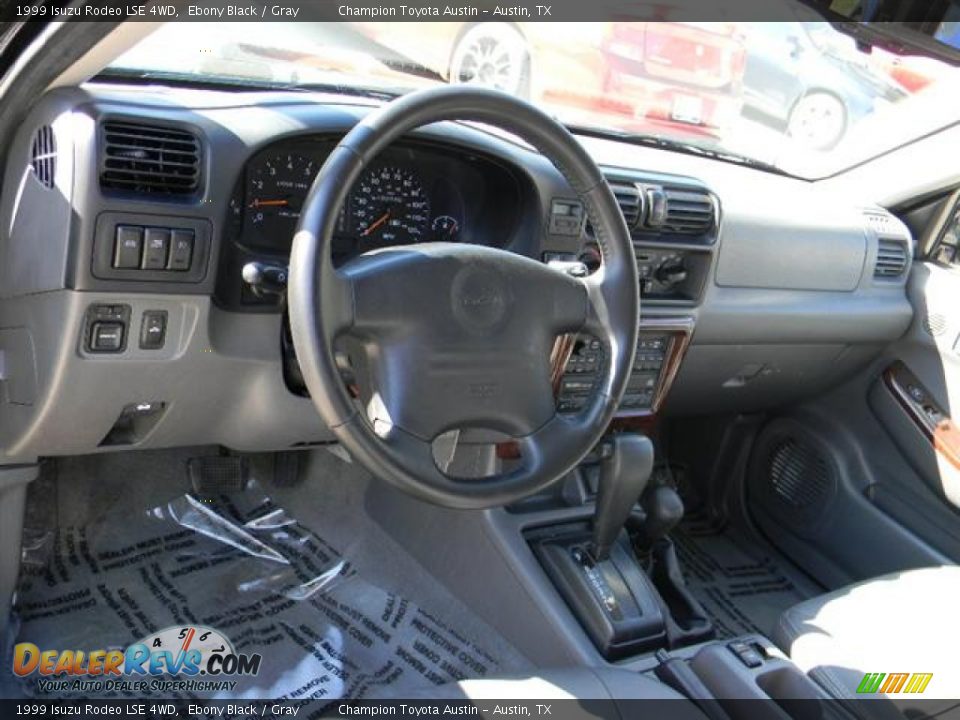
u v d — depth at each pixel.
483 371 1.25
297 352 1.13
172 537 2.13
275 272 1.35
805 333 2.24
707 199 1.98
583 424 1.34
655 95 3.98
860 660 1.53
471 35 2.81
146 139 1.35
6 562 1.70
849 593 1.75
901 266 2.35
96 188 1.32
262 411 1.66
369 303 1.18
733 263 2.05
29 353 1.47
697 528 2.69
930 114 2.31
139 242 1.36
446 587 2.03
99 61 1.23
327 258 1.14
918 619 1.62
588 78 3.69
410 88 1.86
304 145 1.54
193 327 1.47
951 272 2.34
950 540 2.23
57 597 1.92
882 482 2.38
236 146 1.42
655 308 1.98
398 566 2.11
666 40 3.93
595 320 1.38
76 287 1.35
